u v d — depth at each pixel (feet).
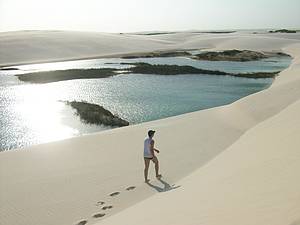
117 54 268.82
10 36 315.78
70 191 37.65
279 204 18.52
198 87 127.13
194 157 46.47
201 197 26.32
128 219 26.81
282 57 244.63
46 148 52.80
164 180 39.32
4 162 47.44
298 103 54.95
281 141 35.17
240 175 28.43
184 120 66.90
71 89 125.39
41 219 32.24
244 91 117.60
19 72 175.63
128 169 43.29
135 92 118.73
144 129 61.36
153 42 358.02
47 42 289.33
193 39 401.08
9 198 36.63
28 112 89.97
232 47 315.99
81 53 266.57
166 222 22.59
